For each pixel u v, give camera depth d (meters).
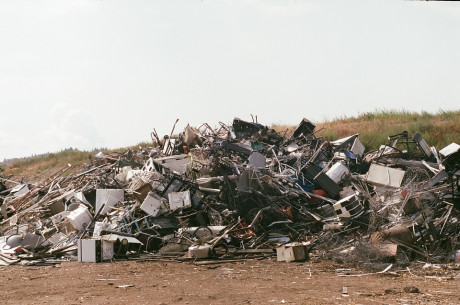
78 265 16.39
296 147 26.11
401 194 18.84
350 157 24.58
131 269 15.27
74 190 23.53
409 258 15.33
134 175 22.53
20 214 24.00
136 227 19.22
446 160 21.30
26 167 46.72
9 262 17.30
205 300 10.93
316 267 14.83
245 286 12.40
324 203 20.80
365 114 41.38
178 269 15.03
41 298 11.77
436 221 17.02
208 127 27.67
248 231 18.50
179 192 19.45
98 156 28.39
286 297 11.05
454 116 36.78
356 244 15.77
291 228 18.62
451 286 12.05
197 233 18.03
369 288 11.92
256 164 22.19
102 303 10.91
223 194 19.88
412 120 37.88
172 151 25.84
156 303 10.75
